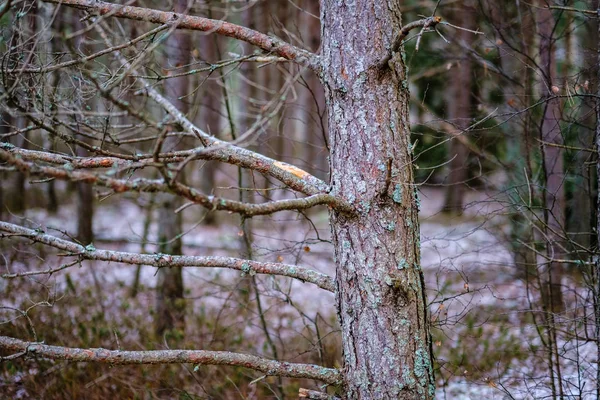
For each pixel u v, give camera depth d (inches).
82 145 122.2
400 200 121.1
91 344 229.0
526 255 223.3
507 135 239.9
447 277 305.0
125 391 205.5
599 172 147.5
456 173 404.5
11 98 112.7
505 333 227.9
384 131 121.3
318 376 125.8
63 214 548.1
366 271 120.5
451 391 207.0
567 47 229.8
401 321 120.3
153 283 353.1
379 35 121.9
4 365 211.6
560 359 213.5
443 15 389.7
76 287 291.7
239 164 129.9
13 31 128.7
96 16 136.3
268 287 223.8
